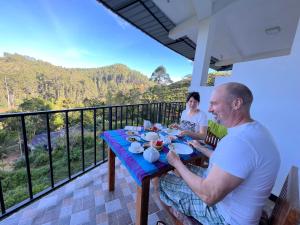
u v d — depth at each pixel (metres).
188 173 0.90
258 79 1.93
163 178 1.18
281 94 1.73
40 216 1.42
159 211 1.54
